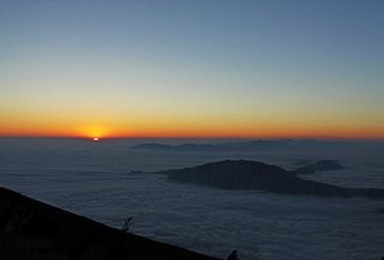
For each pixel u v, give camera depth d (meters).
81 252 17.73
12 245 19.02
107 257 17.75
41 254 18.50
